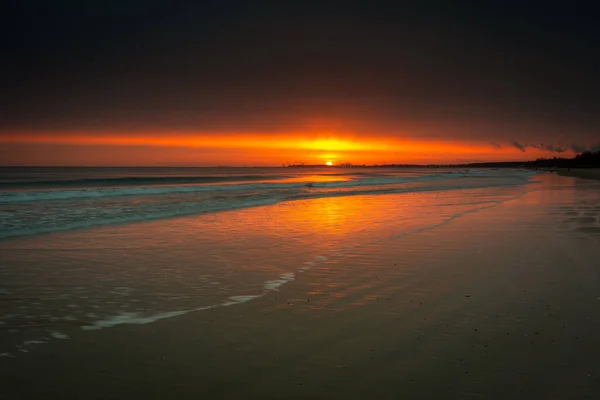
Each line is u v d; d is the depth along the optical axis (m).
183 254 9.16
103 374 3.89
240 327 5.01
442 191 29.50
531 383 3.62
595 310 5.39
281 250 9.50
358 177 63.94
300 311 5.55
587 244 9.66
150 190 28.70
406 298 6.01
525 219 14.01
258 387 3.63
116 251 9.50
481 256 8.63
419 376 3.77
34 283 6.98
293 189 32.34
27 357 4.25
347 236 11.20
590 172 75.44
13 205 19.12
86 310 5.69
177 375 3.86
